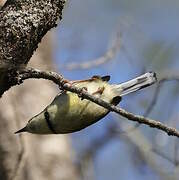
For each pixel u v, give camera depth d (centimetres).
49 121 723
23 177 1345
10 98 1313
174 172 1371
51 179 1407
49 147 1434
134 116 649
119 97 722
